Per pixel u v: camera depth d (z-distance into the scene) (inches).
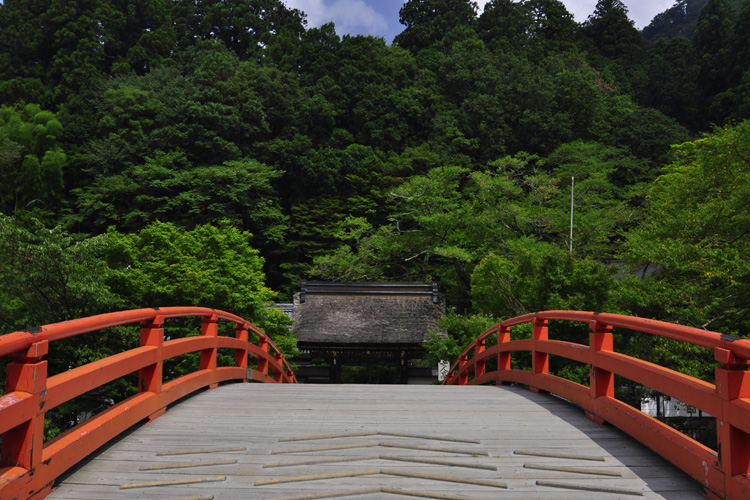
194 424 180.2
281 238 1553.9
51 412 400.5
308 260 1649.9
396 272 1379.2
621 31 3395.7
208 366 254.4
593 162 1553.9
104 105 1846.7
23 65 2284.7
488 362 564.1
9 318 378.9
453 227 1120.2
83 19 2303.2
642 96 2817.4
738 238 504.1
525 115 1937.7
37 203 1760.6
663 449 144.9
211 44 2411.4
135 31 2566.4
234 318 290.5
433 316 869.2
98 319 142.5
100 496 120.0
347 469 140.2
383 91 2030.0
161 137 1726.1
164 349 195.3
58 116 1964.8
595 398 190.9
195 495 121.9
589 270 530.9
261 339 360.2
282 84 1964.8
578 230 1039.6
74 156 1823.3
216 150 1745.8
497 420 191.9
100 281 407.5
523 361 522.6
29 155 1745.8
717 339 120.3
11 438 113.0
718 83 2378.2
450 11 2972.4
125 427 161.8
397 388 262.1
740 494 111.2
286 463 142.6
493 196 1109.7
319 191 1796.3
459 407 213.3
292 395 235.3
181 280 474.6
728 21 2780.5
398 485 130.4
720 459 118.9
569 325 492.1
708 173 566.3
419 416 196.4
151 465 138.6
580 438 169.3
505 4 3011.8
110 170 1743.4
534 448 158.9
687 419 549.6
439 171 1214.9
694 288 450.3
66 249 389.1
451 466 144.3
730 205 491.8
